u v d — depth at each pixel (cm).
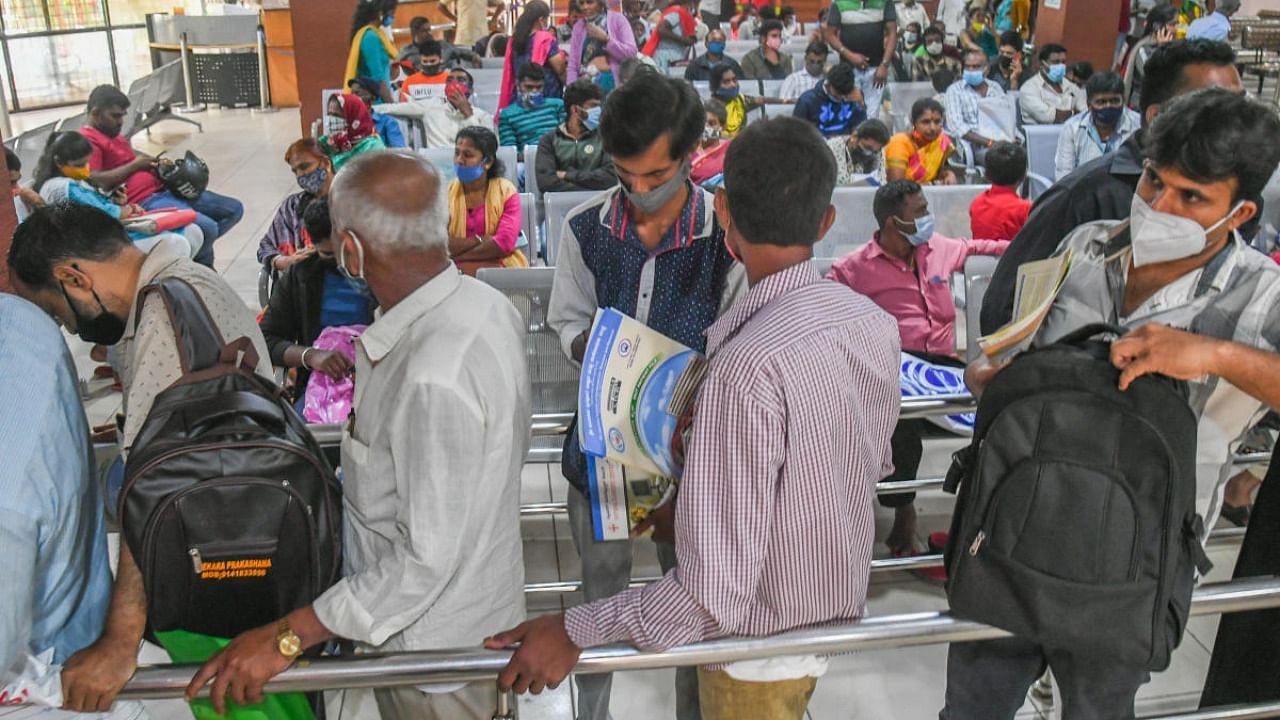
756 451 122
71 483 137
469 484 140
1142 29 999
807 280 132
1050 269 156
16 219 204
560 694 256
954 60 945
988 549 135
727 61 820
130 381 160
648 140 166
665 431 150
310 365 289
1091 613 131
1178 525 130
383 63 752
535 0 700
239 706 141
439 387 137
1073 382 132
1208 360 126
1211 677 185
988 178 487
